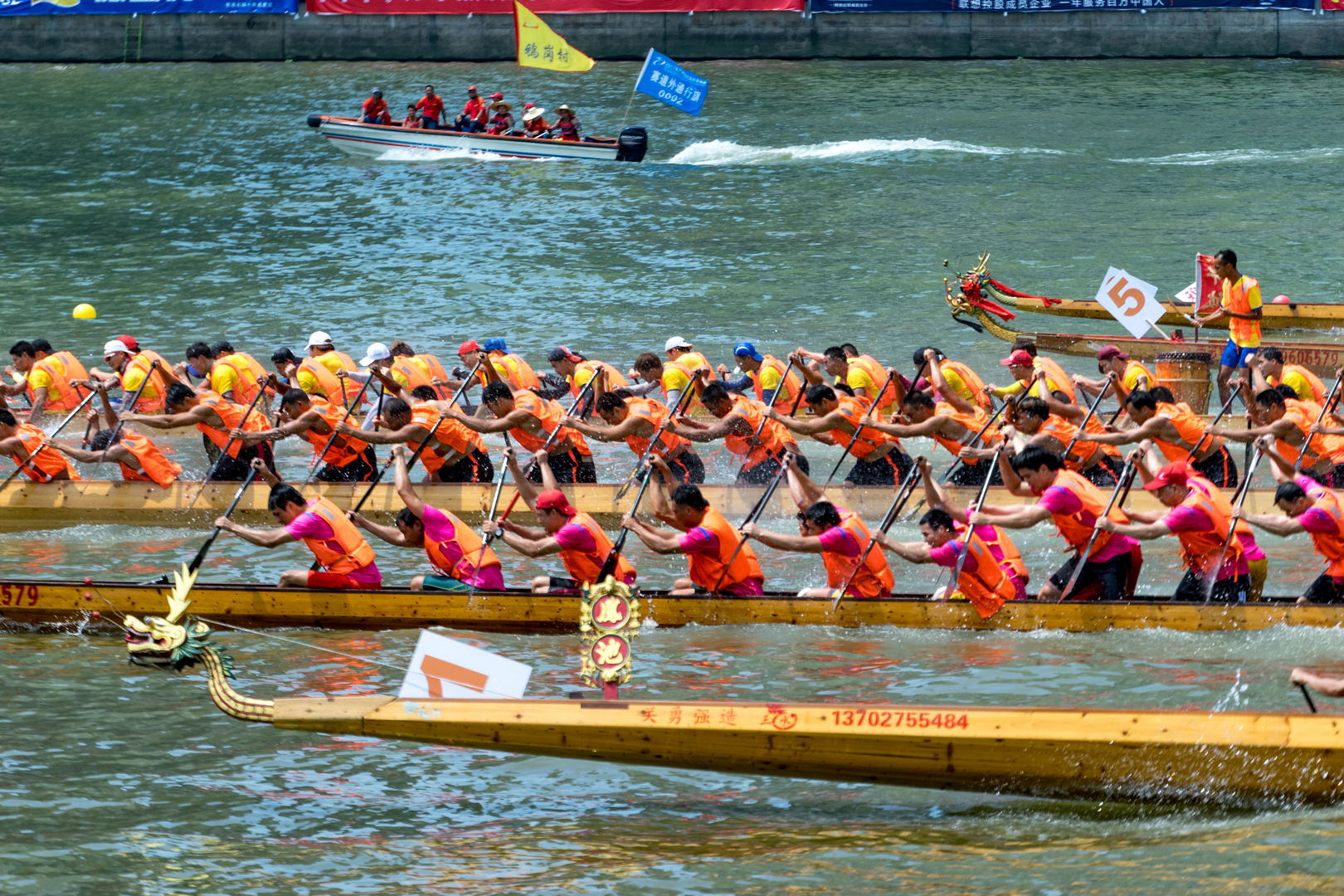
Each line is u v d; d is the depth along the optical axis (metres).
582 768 24.38
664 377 42.03
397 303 64.06
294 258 72.88
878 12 131.75
